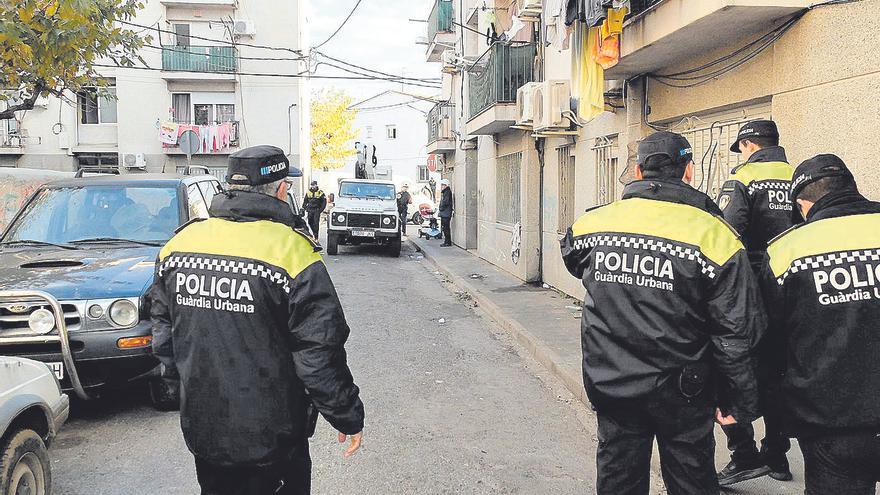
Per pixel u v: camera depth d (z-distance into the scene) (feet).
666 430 9.98
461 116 69.41
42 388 13.56
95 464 16.39
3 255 20.80
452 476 15.99
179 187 24.23
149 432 18.48
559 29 31.50
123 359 18.20
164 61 97.19
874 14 16.78
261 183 9.65
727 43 23.27
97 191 23.72
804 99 19.35
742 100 22.58
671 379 9.77
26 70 31.58
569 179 40.19
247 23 98.43
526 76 44.75
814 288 8.96
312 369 9.06
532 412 20.89
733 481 14.42
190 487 15.19
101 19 33.81
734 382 9.51
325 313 9.17
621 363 9.96
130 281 18.86
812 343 9.03
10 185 44.52
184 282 9.36
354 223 66.08
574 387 22.75
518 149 48.37
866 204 9.25
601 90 28.19
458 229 74.54
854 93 17.46
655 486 15.55
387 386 23.36
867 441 8.77
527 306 36.99
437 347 29.40
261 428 9.20
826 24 18.43
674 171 10.37
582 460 17.16
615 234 10.15
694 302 9.62
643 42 23.97
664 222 9.89
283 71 101.14
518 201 49.32
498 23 53.72
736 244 9.62
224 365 9.16
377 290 45.34
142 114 98.37
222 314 9.16
